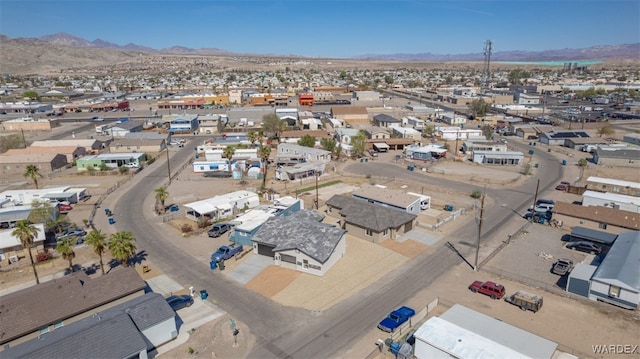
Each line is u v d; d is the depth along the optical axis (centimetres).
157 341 3341
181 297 3934
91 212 6575
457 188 7812
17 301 3422
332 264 4669
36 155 9406
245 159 9669
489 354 2892
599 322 3631
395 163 9812
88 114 18212
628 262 4150
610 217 5494
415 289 4206
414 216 5672
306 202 6950
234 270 4619
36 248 5122
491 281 4375
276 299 4022
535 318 3700
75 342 2914
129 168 9350
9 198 6850
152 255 5031
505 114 17000
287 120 14512
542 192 7550
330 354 3241
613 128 13625
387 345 3316
